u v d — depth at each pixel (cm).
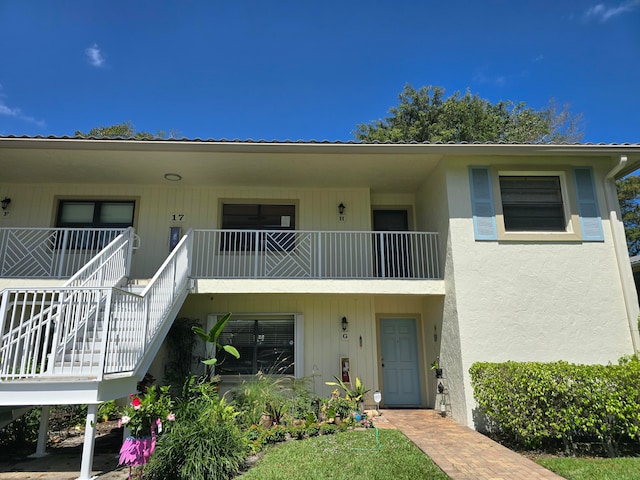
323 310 964
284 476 466
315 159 842
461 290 784
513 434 668
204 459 466
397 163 873
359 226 1023
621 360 685
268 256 995
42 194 985
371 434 670
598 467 505
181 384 762
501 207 822
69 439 719
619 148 782
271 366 937
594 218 819
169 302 718
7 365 492
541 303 779
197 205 1008
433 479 456
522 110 2420
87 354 600
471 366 729
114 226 991
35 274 945
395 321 1026
